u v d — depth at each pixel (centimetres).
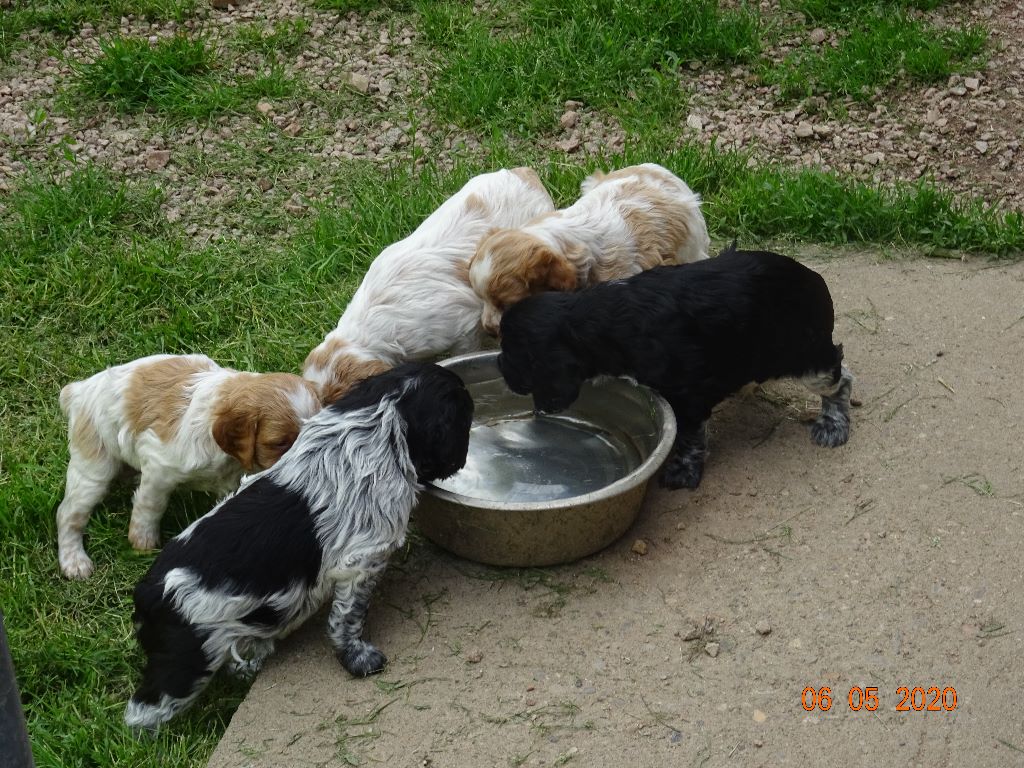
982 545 227
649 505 238
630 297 235
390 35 349
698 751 206
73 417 240
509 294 246
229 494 238
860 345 263
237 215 304
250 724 213
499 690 215
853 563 226
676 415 239
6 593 234
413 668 218
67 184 308
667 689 213
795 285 238
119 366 244
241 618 214
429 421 220
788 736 207
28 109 329
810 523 232
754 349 237
